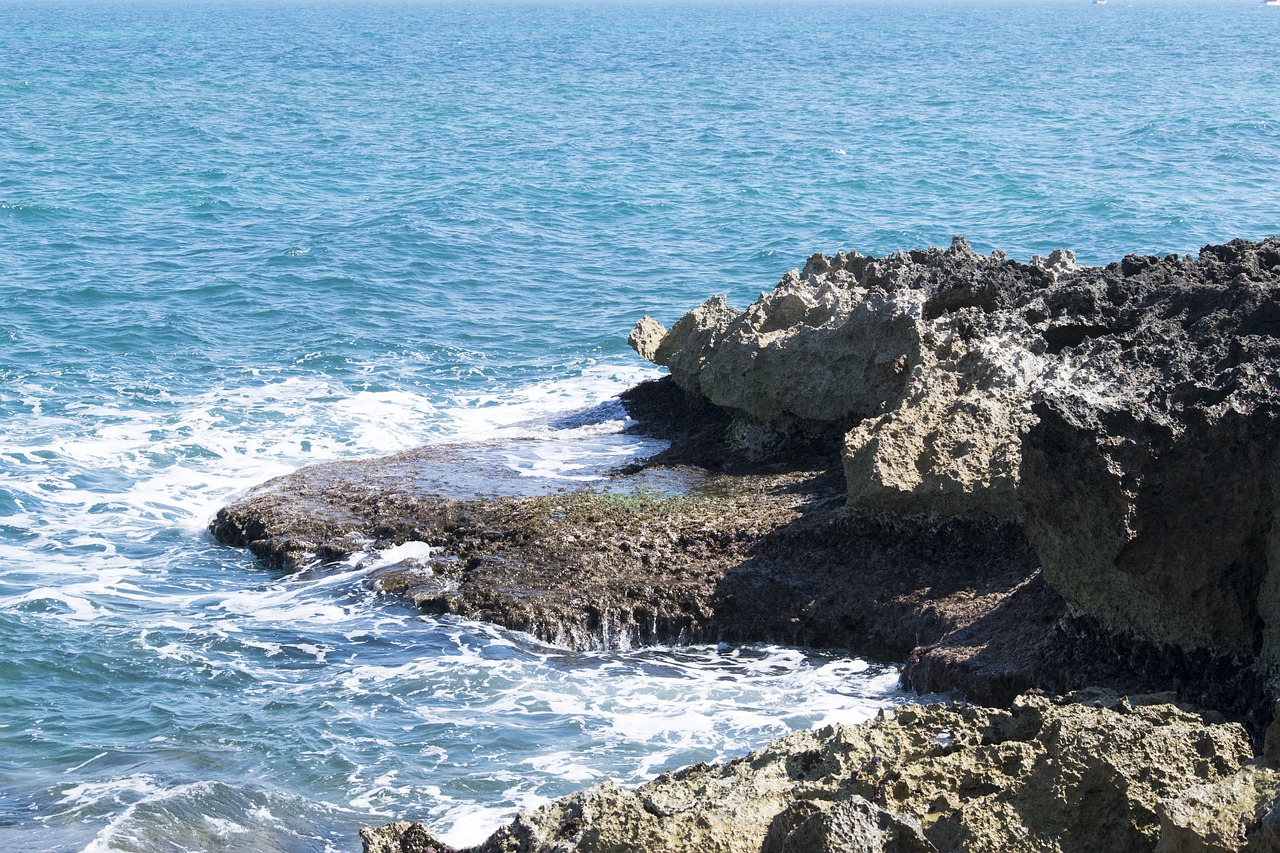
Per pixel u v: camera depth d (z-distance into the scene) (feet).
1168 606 52.85
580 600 66.18
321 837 48.80
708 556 69.31
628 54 570.46
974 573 65.21
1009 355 71.87
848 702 58.13
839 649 64.49
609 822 38.83
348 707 58.13
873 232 172.45
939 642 60.18
